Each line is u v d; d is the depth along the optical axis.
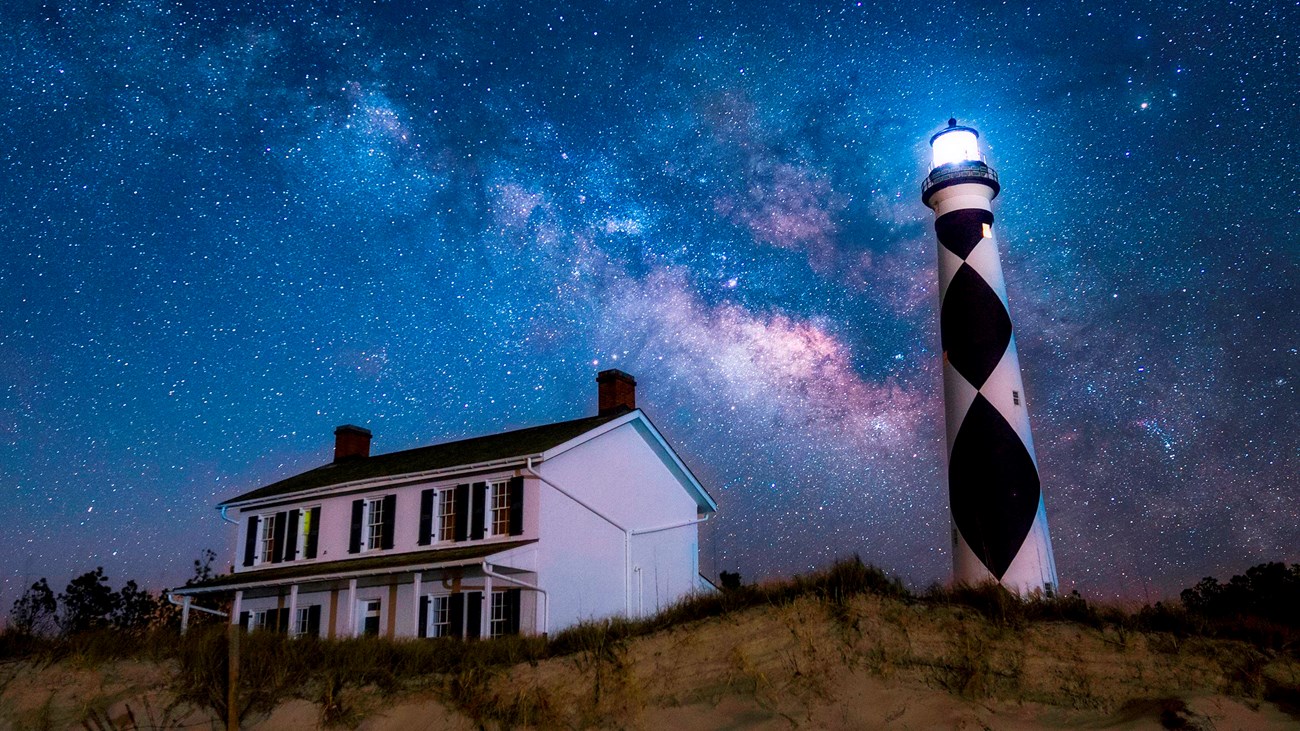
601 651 11.77
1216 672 9.74
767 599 12.04
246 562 25.09
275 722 11.27
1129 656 10.09
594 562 22.53
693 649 11.38
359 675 11.98
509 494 21.78
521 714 10.85
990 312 21.12
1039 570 19.05
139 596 23.92
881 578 12.01
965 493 20.03
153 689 11.70
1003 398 20.27
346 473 25.94
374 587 22.05
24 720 11.17
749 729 9.97
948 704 9.84
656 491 25.44
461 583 20.92
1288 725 8.88
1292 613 11.95
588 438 23.14
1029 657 10.24
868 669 10.48
